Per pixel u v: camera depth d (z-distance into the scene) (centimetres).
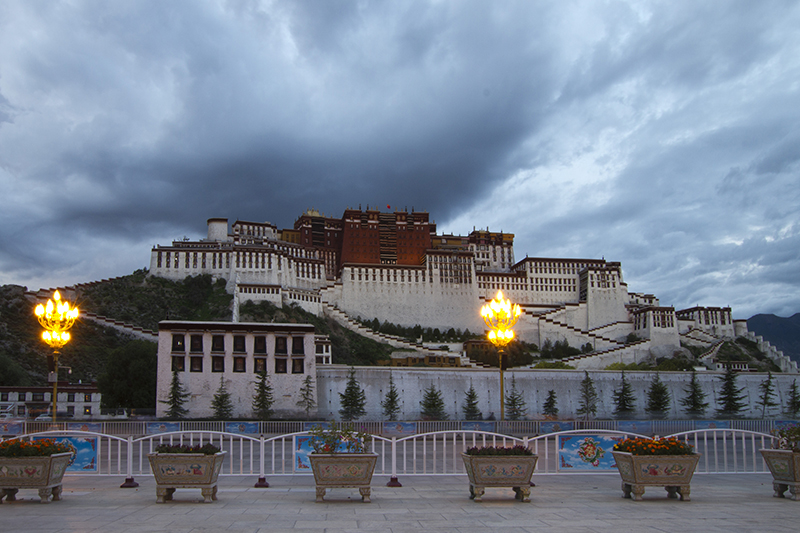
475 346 16625
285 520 1845
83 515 1930
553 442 5297
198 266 18150
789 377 11781
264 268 18188
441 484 2725
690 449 2352
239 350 9438
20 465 2172
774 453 2405
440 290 19662
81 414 8862
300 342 9706
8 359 10269
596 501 2273
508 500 2272
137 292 16862
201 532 1659
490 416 10475
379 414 10081
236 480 2859
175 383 8888
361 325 17388
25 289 14275
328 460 2198
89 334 13388
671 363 15538
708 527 1777
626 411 10819
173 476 2184
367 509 2062
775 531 1727
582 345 19275
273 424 5600
